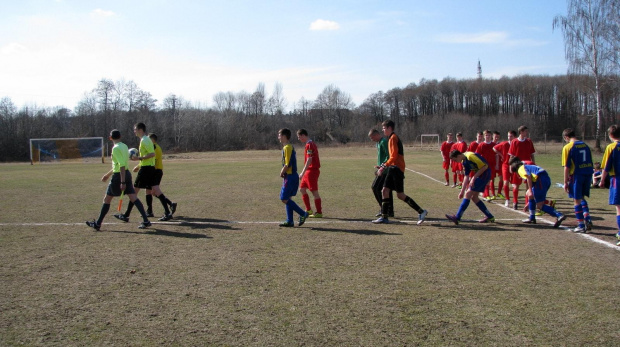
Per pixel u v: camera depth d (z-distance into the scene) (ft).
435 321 11.32
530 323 11.18
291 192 23.97
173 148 200.13
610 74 104.22
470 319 11.44
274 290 13.73
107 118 193.47
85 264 16.78
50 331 10.83
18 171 77.10
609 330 10.73
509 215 28.04
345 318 11.53
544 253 18.10
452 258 17.38
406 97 278.26
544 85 240.12
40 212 29.76
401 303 12.57
